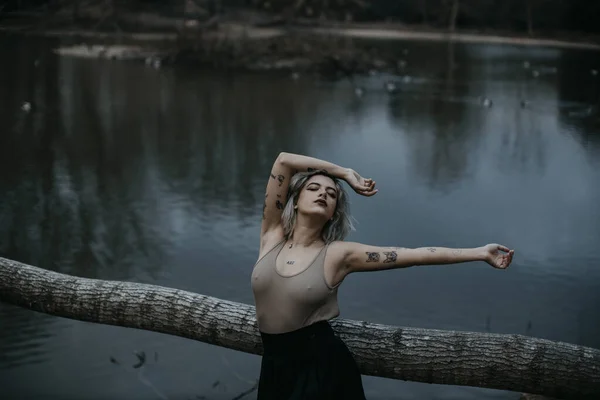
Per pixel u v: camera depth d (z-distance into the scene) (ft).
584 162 40.34
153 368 16.57
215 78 70.18
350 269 9.98
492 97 62.85
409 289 22.25
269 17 111.86
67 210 28.99
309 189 10.22
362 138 44.73
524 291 22.17
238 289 21.61
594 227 28.68
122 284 12.75
